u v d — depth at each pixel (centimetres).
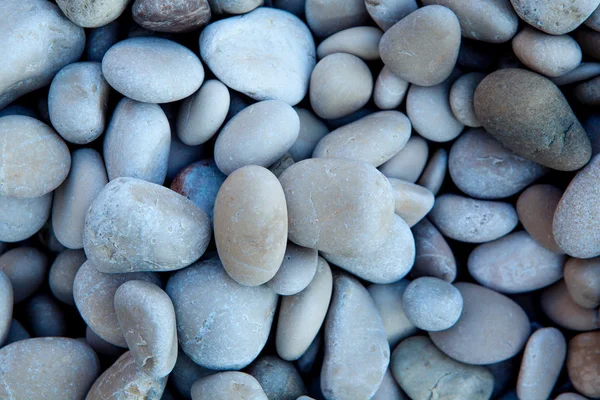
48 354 50
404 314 54
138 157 51
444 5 52
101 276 51
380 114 54
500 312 53
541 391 52
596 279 52
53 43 51
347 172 49
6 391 49
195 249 49
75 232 51
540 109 50
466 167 53
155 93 50
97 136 52
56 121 51
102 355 52
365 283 54
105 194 49
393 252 52
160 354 48
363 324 52
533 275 53
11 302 51
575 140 51
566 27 50
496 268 54
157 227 48
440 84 53
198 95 52
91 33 53
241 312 50
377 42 54
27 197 51
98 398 49
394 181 53
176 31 52
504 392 54
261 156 51
